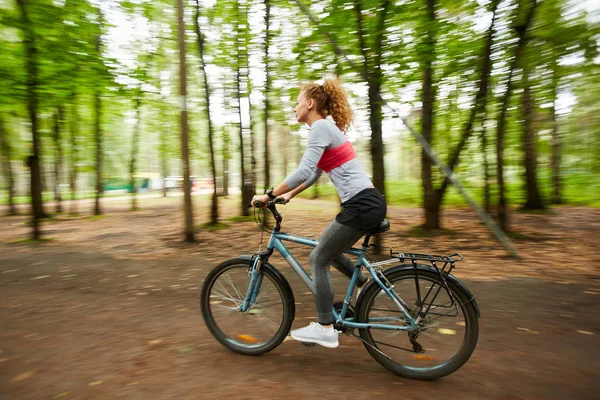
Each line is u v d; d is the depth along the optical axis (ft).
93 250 23.32
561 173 55.42
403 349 7.98
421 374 7.74
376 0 19.97
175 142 58.70
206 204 65.62
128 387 7.56
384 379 7.83
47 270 17.97
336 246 7.89
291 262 8.59
